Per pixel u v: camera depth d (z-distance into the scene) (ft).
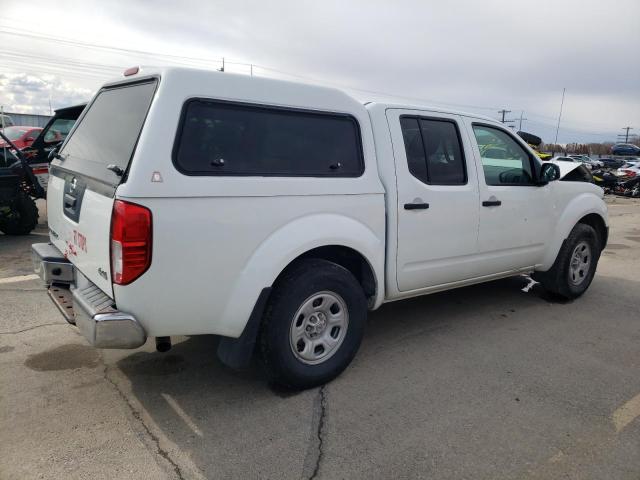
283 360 10.41
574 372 12.43
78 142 11.85
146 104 9.20
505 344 14.05
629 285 20.77
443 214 13.17
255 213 9.65
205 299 9.37
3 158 27.63
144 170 8.48
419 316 16.08
